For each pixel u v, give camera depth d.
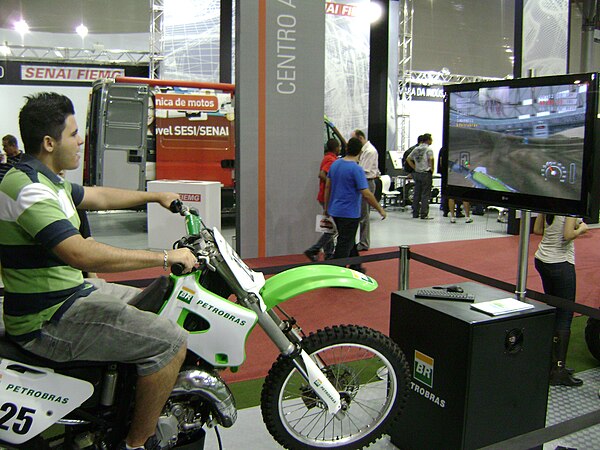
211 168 10.27
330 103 13.84
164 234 8.02
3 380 2.07
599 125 2.87
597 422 2.34
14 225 2.03
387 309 5.73
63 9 14.98
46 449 2.23
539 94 3.14
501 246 9.29
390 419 2.70
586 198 2.93
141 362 2.14
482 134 3.51
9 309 2.10
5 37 14.70
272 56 7.80
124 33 15.35
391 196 14.65
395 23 14.74
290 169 8.15
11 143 7.89
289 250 8.30
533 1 9.66
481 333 2.61
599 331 4.27
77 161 2.26
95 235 9.71
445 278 7.13
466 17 18.30
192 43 13.60
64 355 2.10
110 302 2.15
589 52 11.64
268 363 4.31
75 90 13.02
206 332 2.33
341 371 2.79
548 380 2.86
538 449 2.86
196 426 2.39
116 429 2.27
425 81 16.45
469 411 2.63
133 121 9.80
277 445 3.04
